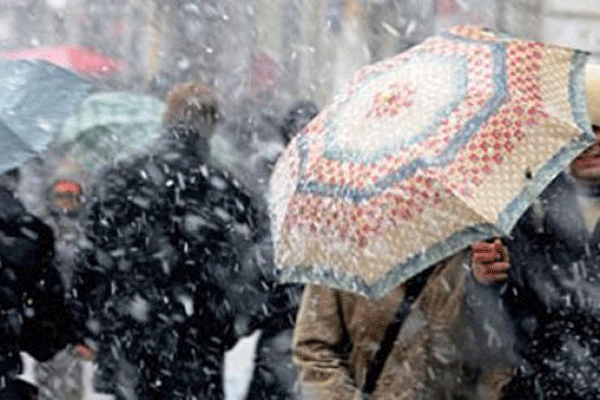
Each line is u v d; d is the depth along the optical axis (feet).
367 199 46.65
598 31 139.74
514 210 45.88
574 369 52.70
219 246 66.80
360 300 50.78
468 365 52.08
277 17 181.37
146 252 66.59
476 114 47.19
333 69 170.91
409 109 47.75
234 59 180.34
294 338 51.60
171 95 67.21
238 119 100.53
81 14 197.36
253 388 67.97
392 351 51.11
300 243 47.93
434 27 143.13
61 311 63.52
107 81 121.80
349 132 48.08
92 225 67.15
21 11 197.36
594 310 52.21
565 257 52.19
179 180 66.39
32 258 61.93
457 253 51.19
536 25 140.36
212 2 182.09
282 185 49.01
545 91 48.03
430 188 46.01
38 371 79.92
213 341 67.36
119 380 67.97
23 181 80.43
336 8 170.81
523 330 52.49
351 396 50.49
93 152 82.64
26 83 64.49
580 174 51.78
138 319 67.05
